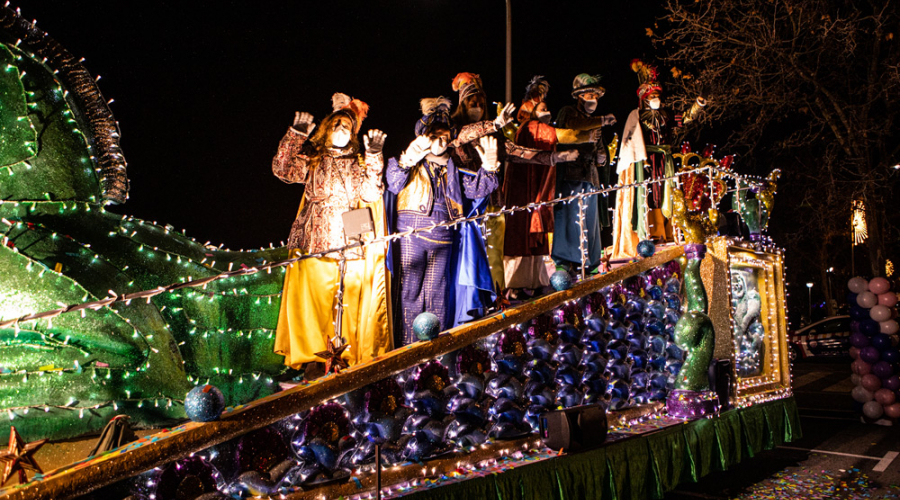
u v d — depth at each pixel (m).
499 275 5.64
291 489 3.42
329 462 3.55
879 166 13.99
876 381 9.38
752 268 8.11
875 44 13.73
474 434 4.40
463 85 5.39
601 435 4.74
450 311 5.13
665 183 7.88
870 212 14.02
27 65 4.49
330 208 4.63
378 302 4.62
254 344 5.54
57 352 4.18
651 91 7.89
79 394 4.11
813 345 17.06
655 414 6.18
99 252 4.80
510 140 6.07
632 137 7.36
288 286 4.59
